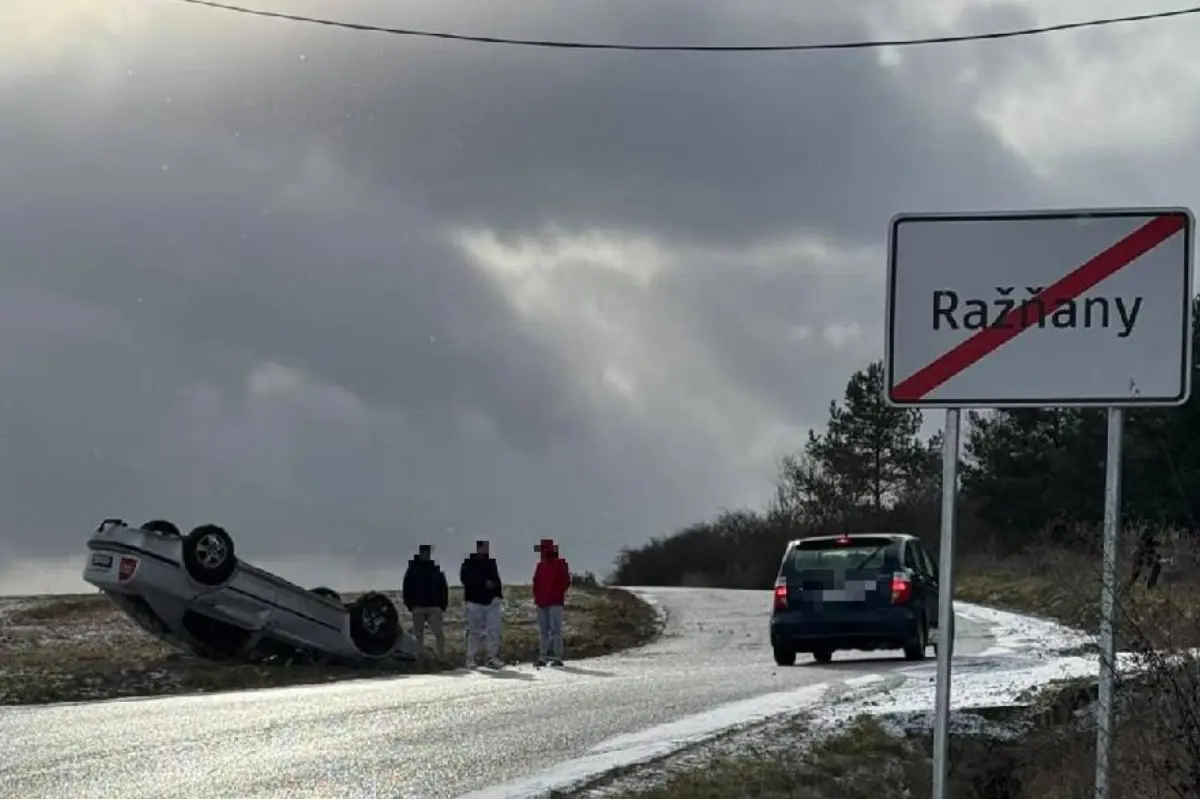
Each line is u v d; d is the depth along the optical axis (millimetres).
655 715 13938
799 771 10727
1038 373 6043
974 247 6105
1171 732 8172
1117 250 6023
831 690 15648
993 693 14094
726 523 76188
